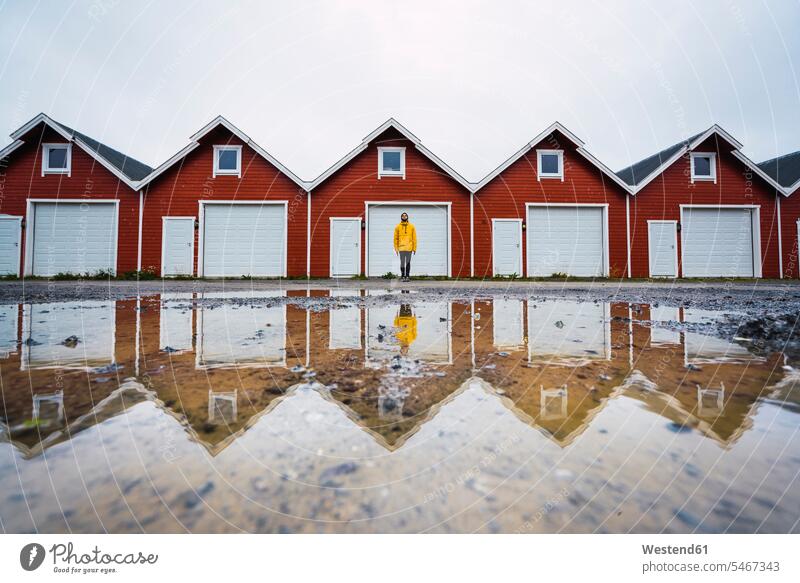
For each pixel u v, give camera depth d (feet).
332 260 42.75
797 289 28.43
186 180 42.29
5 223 41.73
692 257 45.03
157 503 2.14
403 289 26.68
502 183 44.04
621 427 3.15
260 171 42.73
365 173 43.19
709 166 46.01
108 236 42.09
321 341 7.25
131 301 16.52
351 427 3.15
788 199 45.73
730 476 2.39
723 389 4.17
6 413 3.39
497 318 10.98
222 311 12.69
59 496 2.18
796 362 5.46
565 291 25.00
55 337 7.54
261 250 42.60
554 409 3.56
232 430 3.07
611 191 44.52
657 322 10.11
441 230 43.70
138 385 4.27
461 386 4.31
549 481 2.35
